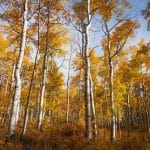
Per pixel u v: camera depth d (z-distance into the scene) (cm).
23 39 1184
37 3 1588
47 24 1700
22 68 2205
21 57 1150
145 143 1129
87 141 1100
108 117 2977
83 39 1528
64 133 1395
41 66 2400
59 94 3116
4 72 2472
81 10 1578
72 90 3512
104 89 2997
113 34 1889
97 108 3309
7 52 2220
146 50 1920
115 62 2269
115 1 1739
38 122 1711
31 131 1407
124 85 2970
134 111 5091
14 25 1473
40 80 2491
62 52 2106
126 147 1043
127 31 1838
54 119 3703
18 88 1095
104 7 1677
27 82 2644
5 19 1439
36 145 909
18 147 883
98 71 2566
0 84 2862
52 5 1631
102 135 1537
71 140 1103
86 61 1318
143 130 3238
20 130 1447
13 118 1056
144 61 2580
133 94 3662
